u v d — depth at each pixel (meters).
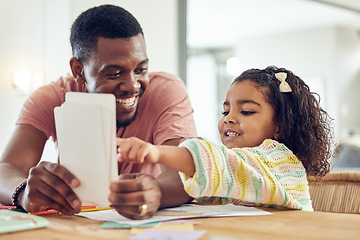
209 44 9.15
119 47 1.10
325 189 1.19
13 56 3.68
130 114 1.20
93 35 1.12
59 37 3.63
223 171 0.86
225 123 1.08
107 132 0.76
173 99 1.32
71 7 3.56
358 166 3.88
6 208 1.00
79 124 0.78
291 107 1.07
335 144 1.23
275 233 0.69
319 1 5.81
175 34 4.07
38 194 0.88
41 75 3.68
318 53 7.75
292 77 1.12
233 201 1.05
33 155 1.30
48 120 1.34
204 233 0.69
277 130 1.07
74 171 0.82
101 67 1.11
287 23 7.48
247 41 8.55
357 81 8.05
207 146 0.86
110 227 0.76
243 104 1.05
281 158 1.00
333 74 7.60
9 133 3.69
